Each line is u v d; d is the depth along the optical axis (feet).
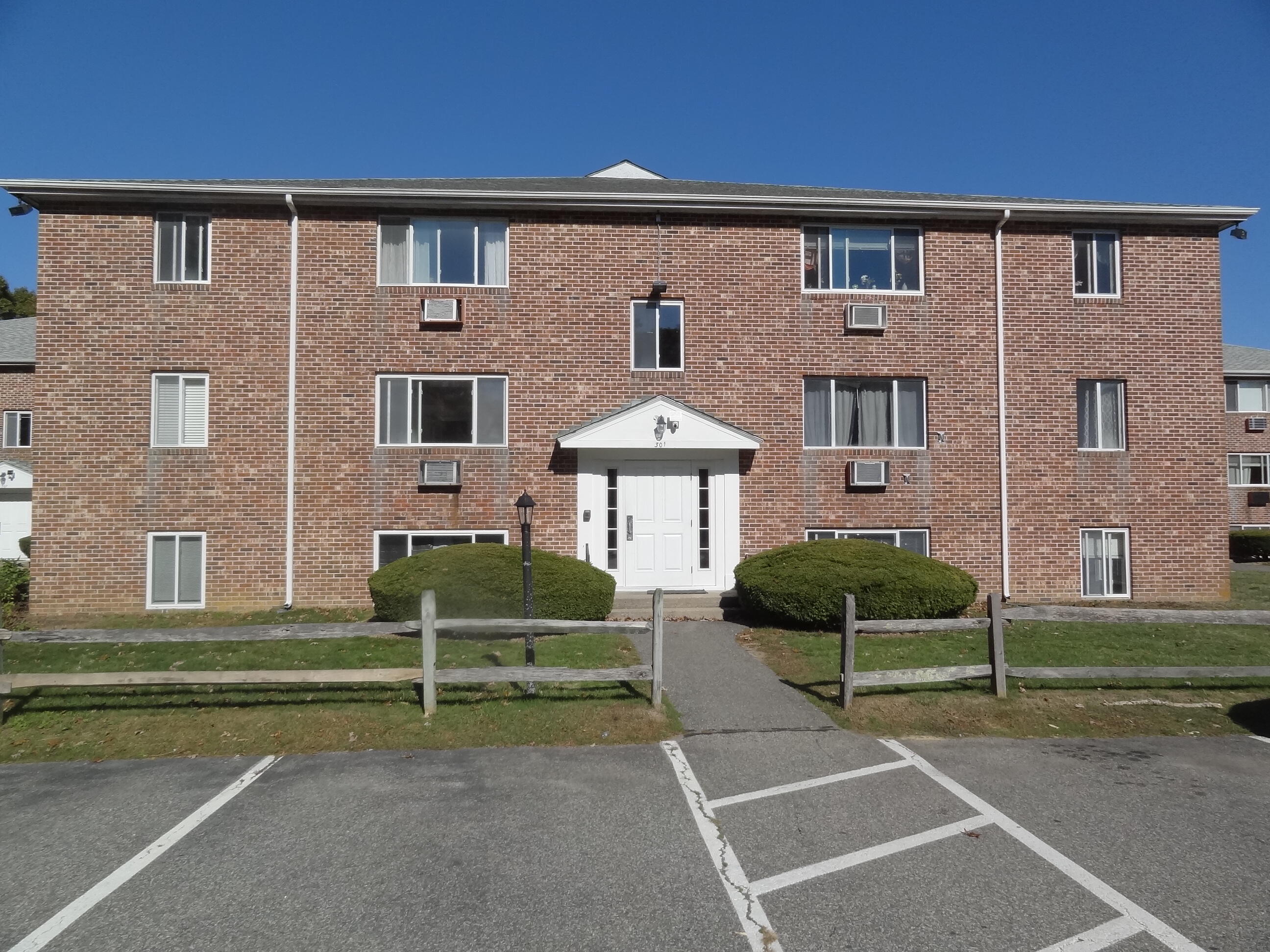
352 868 14.69
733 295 44.11
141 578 40.83
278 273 42.32
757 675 28.40
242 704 24.52
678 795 18.26
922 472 44.21
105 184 40.57
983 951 11.89
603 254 43.78
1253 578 62.90
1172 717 24.13
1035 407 44.70
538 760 20.75
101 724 23.15
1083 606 43.21
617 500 42.98
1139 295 45.29
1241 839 15.76
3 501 74.95
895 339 44.57
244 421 41.65
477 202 42.52
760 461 43.55
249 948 12.05
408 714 23.70
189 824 16.79
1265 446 97.96
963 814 17.10
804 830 16.31
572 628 24.22
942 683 26.78
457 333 42.98
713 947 12.06
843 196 50.98
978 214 44.42
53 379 40.96
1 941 12.27
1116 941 12.13
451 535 42.42
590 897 13.57
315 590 41.63
